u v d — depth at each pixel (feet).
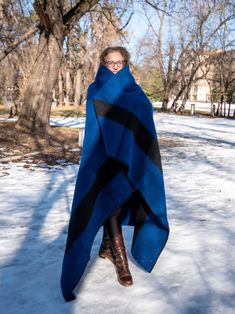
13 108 83.97
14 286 10.57
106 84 10.14
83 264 9.54
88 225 9.59
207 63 137.69
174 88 150.30
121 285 10.45
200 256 12.42
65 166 31.42
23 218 17.24
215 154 40.29
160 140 51.96
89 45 90.33
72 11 51.01
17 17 50.70
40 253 13.00
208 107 183.42
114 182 9.83
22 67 79.97
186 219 16.87
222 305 9.36
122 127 9.77
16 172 28.50
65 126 62.95
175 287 10.32
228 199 20.80
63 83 173.37
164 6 55.77
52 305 9.52
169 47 139.03
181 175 28.32
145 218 10.68
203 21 128.16
